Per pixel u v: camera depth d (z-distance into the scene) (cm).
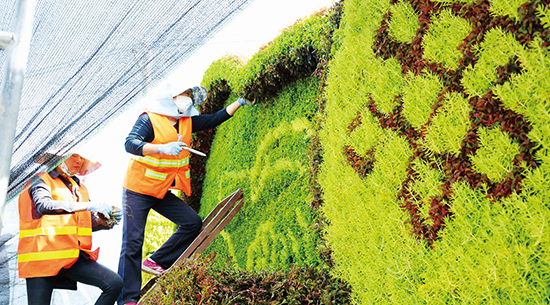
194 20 189
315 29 416
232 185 545
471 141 190
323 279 298
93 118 203
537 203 159
